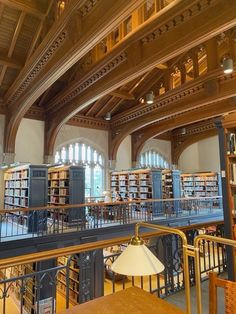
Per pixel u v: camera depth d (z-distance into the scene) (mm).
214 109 9383
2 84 9023
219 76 6961
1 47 7457
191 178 14336
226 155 3383
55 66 5750
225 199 3375
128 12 3793
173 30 4688
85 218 7793
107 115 11750
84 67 8000
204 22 4074
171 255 2904
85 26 4516
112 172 12547
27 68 6844
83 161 11992
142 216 9211
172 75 9016
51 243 6449
